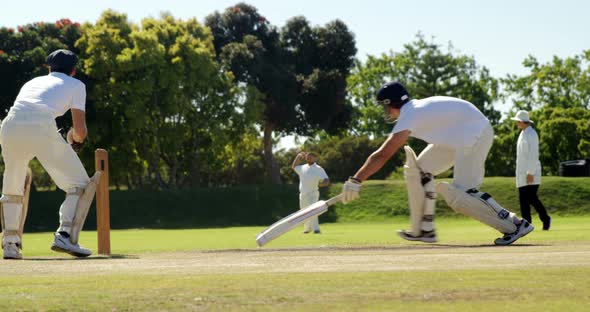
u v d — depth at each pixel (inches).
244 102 1662.2
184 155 1659.7
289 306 115.0
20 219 279.3
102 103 1519.4
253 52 1895.9
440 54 2536.9
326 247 314.8
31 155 275.6
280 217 1296.8
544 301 117.6
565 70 2384.4
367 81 2605.8
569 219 884.0
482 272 156.3
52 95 277.3
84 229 1176.2
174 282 146.8
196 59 1526.8
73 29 1665.8
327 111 1977.1
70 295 129.6
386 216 1178.0
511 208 1138.0
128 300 122.8
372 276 151.2
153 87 1492.4
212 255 256.2
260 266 186.1
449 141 301.0
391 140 295.6
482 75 2546.8
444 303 116.3
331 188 1295.5
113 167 1565.0
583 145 2027.6
